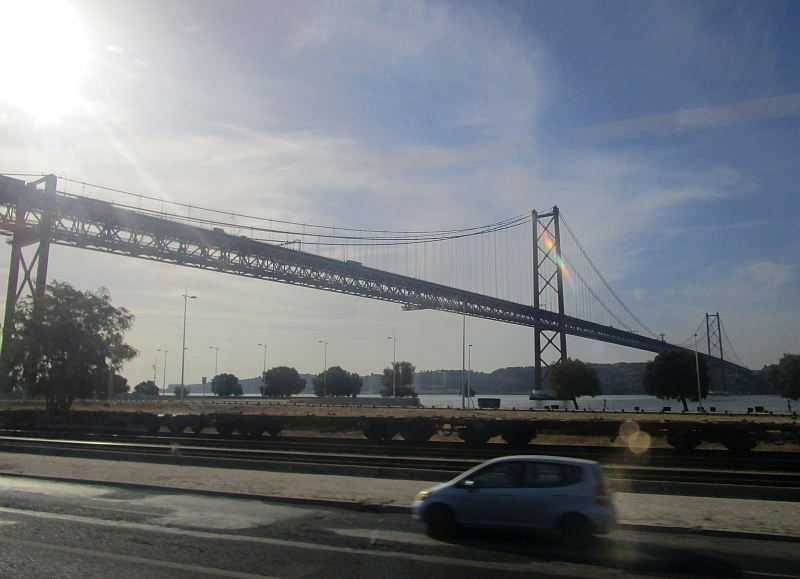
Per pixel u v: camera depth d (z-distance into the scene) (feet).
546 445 85.46
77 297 161.79
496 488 34.27
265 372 376.68
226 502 44.96
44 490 49.55
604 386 473.26
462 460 69.77
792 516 39.78
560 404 259.80
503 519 33.68
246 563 29.22
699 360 224.94
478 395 501.56
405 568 28.60
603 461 71.67
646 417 141.08
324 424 114.01
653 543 33.78
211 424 116.37
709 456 79.15
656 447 88.94
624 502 44.60
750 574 28.27
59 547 31.96
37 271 167.84
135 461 67.46
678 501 45.03
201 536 34.60
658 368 225.35
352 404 244.63
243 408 186.70
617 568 29.04
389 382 338.54
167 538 34.06
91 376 159.74
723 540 34.60
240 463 62.34
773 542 34.30
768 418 133.08
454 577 27.35
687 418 134.21
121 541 33.35
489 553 31.37
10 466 61.82
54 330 156.46
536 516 33.19
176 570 28.02
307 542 33.35
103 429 123.03
